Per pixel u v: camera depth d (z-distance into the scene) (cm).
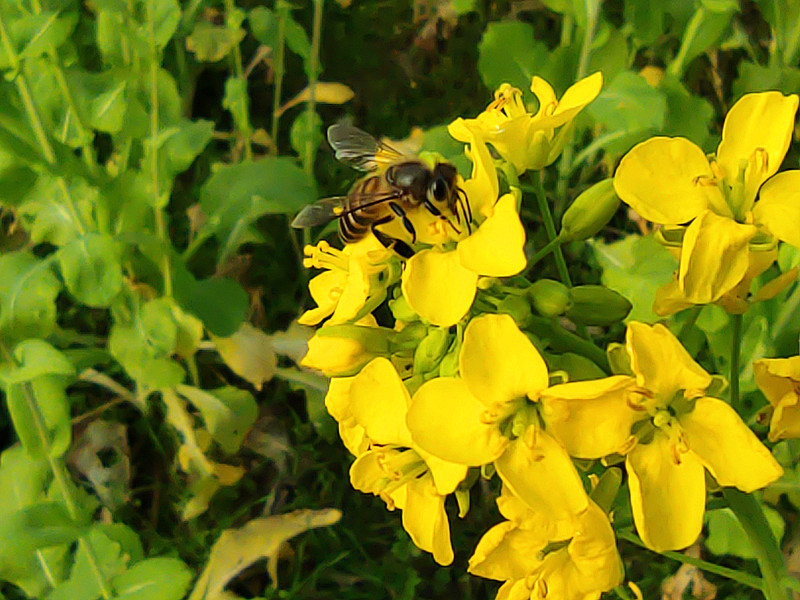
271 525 19
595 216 13
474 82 26
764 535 13
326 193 25
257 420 23
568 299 12
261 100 27
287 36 23
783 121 12
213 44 23
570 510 11
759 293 13
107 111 19
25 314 19
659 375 11
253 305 24
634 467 11
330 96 23
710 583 20
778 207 12
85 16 25
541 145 13
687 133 21
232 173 22
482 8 26
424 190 12
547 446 12
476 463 11
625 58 21
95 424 22
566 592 12
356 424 13
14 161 19
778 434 12
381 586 21
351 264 12
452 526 22
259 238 23
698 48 21
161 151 20
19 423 18
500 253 12
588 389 11
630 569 21
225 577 19
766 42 25
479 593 21
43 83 20
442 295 12
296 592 21
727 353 19
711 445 11
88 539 18
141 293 22
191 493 22
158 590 18
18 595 21
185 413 21
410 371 13
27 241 24
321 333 13
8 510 19
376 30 27
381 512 22
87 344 23
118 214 21
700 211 12
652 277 19
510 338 11
